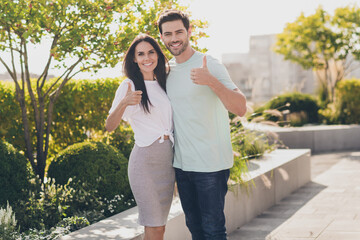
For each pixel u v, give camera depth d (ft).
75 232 12.41
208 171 10.28
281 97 51.62
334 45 64.39
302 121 51.49
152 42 10.48
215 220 10.43
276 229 17.44
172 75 10.63
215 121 10.38
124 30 18.85
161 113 10.41
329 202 21.95
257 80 37.60
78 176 16.79
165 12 10.44
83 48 18.58
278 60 133.18
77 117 22.09
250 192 19.11
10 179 15.37
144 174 10.34
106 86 22.25
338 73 62.64
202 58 10.46
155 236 10.60
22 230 14.03
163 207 10.59
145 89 10.33
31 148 19.58
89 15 17.93
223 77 10.25
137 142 10.49
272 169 21.66
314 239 15.80
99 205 15.80
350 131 45.21
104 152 17.35
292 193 24.75
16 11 17.04
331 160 37.81
